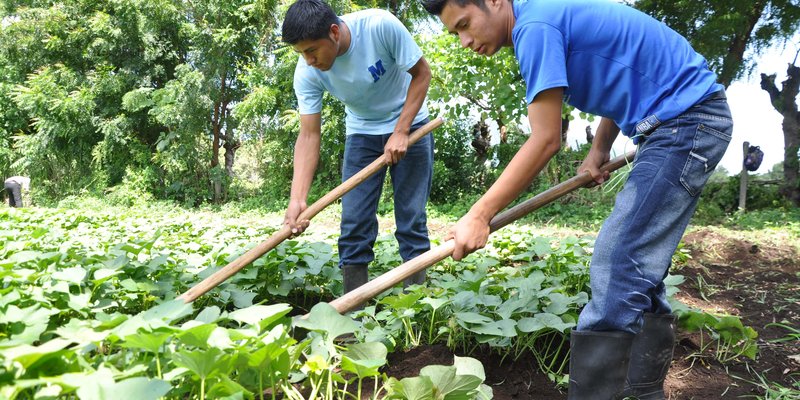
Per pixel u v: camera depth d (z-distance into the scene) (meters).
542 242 4.46
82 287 2.82
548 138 2.06
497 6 2.13
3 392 1.32
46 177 18.45
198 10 16.58
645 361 2.33
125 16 17.09
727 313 3.72
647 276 2.05
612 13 2.12
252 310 1.98
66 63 18.48
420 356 2.67
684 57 2.11
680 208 2.05
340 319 2.10
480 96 10.34
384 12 3.17
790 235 7.05
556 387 2.51
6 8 19.00
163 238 5.92
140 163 17.31
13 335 1.82
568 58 2.11
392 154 3.18
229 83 17.12
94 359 1.84
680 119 2.05
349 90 3.27
